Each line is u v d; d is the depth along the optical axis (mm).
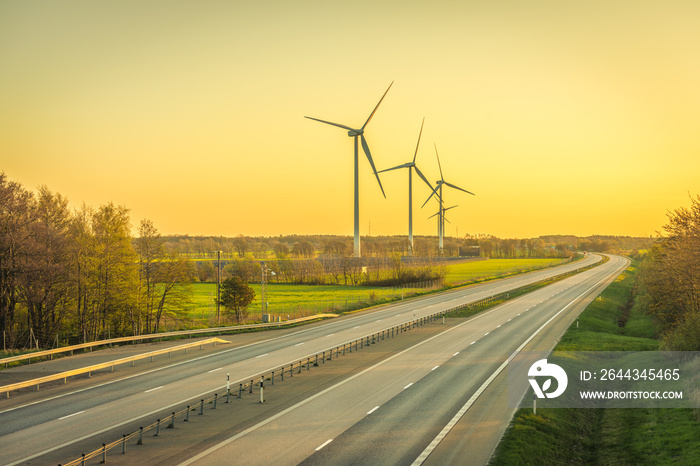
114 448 21719
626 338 51844
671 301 45500
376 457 20891
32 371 36531
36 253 48594
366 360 40500
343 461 20438
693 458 20484
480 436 23453
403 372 36312
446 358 41156
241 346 47906
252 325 58250
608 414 29422
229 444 22266
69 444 22141
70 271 52781
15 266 47594
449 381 33719
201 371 36906
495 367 37844
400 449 21766
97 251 54562
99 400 29203
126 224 58969
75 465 19734
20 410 27219
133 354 43250
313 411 27188
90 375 35719
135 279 58125
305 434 23609
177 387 32250
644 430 25469
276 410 27344
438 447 22031
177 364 39562
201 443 22375
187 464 20031
